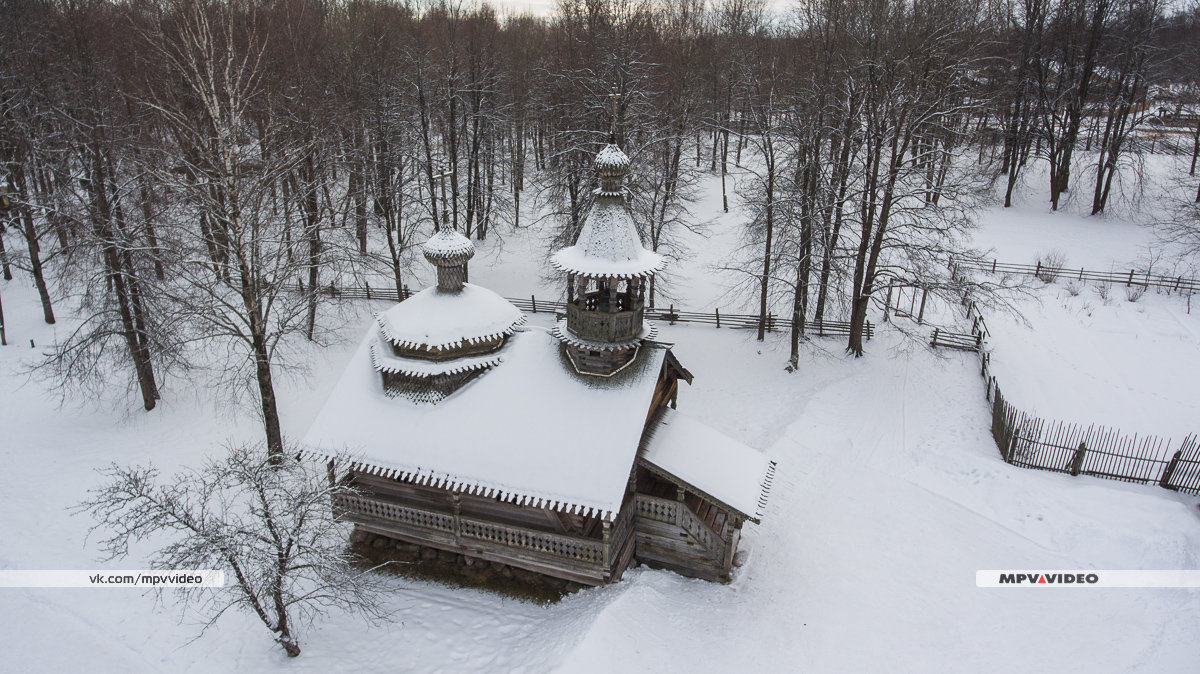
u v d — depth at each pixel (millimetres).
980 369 28484
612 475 16141
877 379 28094
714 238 46375
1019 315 33031
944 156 30750
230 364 29141
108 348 25234
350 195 33156
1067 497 19781
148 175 23438
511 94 50094
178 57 24859
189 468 21672
